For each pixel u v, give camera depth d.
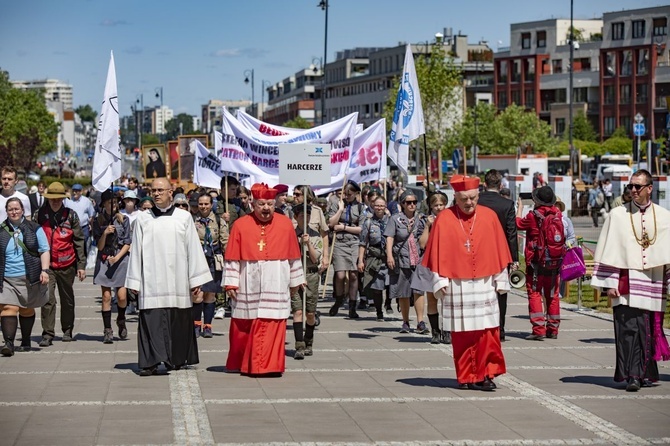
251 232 11.98
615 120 111.38
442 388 11.15
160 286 11.93
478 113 99.56
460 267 10.84
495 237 10.97
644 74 109.00
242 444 8.47
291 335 15.77
